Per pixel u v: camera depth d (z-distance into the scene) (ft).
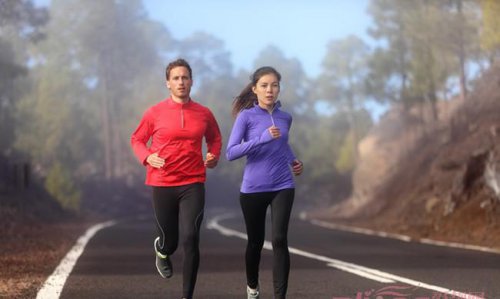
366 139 272.92
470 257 70.18
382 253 76.59
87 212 245.45
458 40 183.62
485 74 178.29
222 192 483.51
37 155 271.90
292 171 43.73
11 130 233.96
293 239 103.55
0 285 50.80
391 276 54.29
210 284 50.80
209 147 42.24
